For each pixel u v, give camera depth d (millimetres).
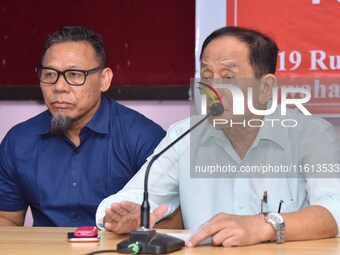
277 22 4285
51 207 3785
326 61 4285
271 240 2625
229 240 2514
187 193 3303
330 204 2809
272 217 2617
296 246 2551
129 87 4984
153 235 2424
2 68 5133
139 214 2777
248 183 3234
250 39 3137
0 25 5121
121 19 5004
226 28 3166
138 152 3797
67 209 3787
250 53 3125
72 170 3791
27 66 5113
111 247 2521
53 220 3783
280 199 3191
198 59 4227
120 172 3818
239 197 3234
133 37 4992
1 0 5113
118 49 5004
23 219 4023
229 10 4238
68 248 2502
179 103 4996
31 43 5105
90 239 2654
